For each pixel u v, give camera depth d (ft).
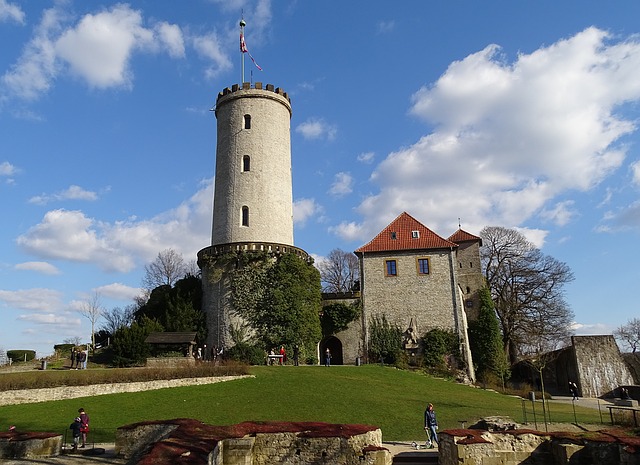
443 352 149.59
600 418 85.30
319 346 158.20
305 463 55.16
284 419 76.59
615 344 159.33
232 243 147.95
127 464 49.96
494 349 165.68
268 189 156.87
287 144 167.84
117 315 246.47
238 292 144.05
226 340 141.28
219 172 162.61
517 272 193.67
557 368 184.03
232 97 164.96
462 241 197.57
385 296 157.69
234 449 52.80
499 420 71.61
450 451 60.59
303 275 148.25
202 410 80.43
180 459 43.52
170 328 140.97
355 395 94.22
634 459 54.70
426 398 99.50
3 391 83.61
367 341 154.61
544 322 186.80
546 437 62.75
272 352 139.74
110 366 130.31
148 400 86.69
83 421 62.69
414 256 159.74
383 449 56.34
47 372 96.17
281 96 167.94
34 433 60.90
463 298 181.06
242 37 171.32
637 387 144.97
